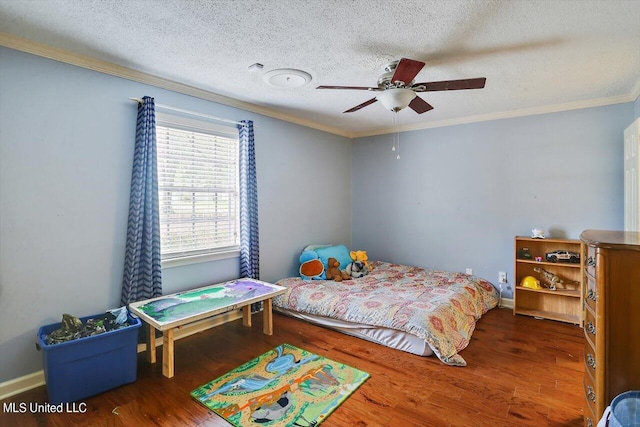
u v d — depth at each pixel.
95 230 2.55
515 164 3.93
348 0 1.73
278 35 2.11
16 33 2.08
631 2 1.72
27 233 2.23
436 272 4.34
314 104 3.64
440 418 1.92
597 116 3.46
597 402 1.42
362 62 2.52
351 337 3.09
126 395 2.16
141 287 2.76
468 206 4.27
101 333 2.20
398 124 4.62
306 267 4.11
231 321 3.52
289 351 2.79
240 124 3.51
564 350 2.79
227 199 3.49
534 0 1.71
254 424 1.88
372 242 5.17
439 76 2.77
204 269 3.30
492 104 3.61
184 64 2.57
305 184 4.46
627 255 1.35
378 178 5.06
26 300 2.23
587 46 2.23
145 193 2.75
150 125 2.74
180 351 2.81
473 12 1.83
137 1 1.74
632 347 1.35
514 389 2.21
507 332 3.18
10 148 2.15
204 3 1.76
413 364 2.56
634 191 2.87
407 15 1.87
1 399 2.10
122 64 2.57
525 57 2.41
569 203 3.63
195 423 1.90
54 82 2.32
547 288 3.62
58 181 2.36
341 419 1.92
